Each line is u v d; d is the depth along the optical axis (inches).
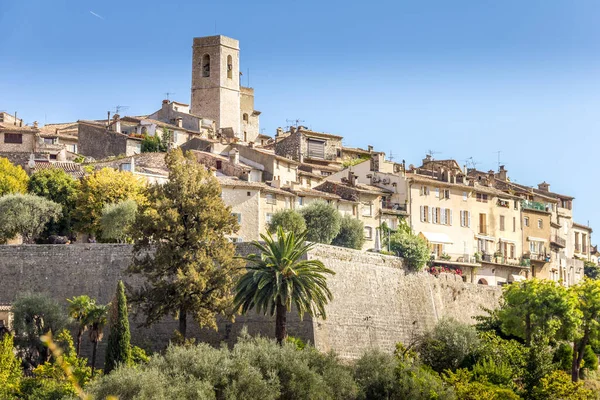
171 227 3924.7
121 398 3095.5
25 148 5999.0
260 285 3636.8
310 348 3668.8
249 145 6584.6
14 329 3909.9
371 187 5900.6
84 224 4889.3
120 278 4197.8
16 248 4259.4
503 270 6304.1
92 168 5502.0
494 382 4158.5
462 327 4488.2
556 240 7130.9
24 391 3427.7
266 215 5334.6
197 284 3764.8
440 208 6038.4
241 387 3284.9
